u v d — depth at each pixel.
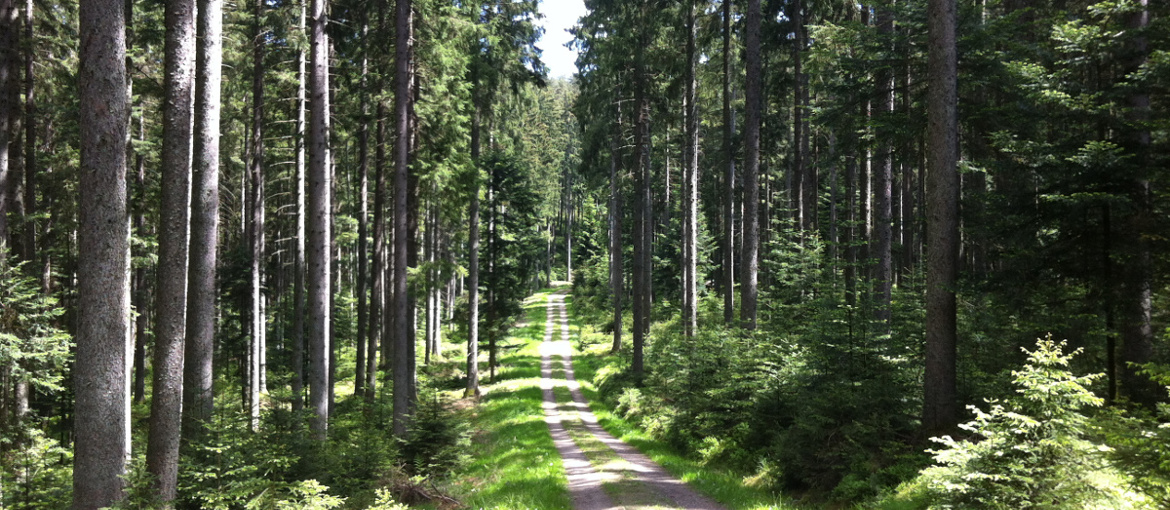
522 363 37.03
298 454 11.81
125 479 7.50
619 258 35.62
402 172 18.27
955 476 6.26
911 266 21.12
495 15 25.00
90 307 7.68
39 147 21.02
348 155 29.38
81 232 7.71
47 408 18.83
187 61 9.38
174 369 9.10
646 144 29.11
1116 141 10.24
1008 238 10.81
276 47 19.00
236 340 26.19
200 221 10.67
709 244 40.16
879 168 16.02
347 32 18.30
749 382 14.55
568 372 35.19
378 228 23.28
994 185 16.84
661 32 25.38
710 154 40.03
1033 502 5.70
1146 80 9.81
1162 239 9.61
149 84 15.67
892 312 15.43
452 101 20.06
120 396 7.90
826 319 12.53
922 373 12.33
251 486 8.04
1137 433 5.26
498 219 31.95
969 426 6.43
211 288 10.92
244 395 24.22
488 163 30.84
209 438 9.95
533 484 12.66
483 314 32.09
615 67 25.91
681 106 28.98
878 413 10.85
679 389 17.58
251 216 20.39
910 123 12.47
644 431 19.50
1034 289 10.76
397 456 15.20
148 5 16.48
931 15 10.78
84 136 7.64
